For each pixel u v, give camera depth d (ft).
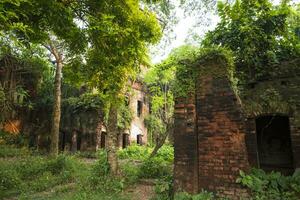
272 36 24.41
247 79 24.52
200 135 19.85
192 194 19.12
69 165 40.70
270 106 23.15
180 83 21.24
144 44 22.34
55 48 52.85
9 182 30.94
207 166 19.10
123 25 18.97
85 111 69.56
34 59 66.08
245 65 24.80
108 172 32.91
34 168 38.58
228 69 19.47
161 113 74.02
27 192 29.25
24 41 15.65
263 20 25.31
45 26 16.31
